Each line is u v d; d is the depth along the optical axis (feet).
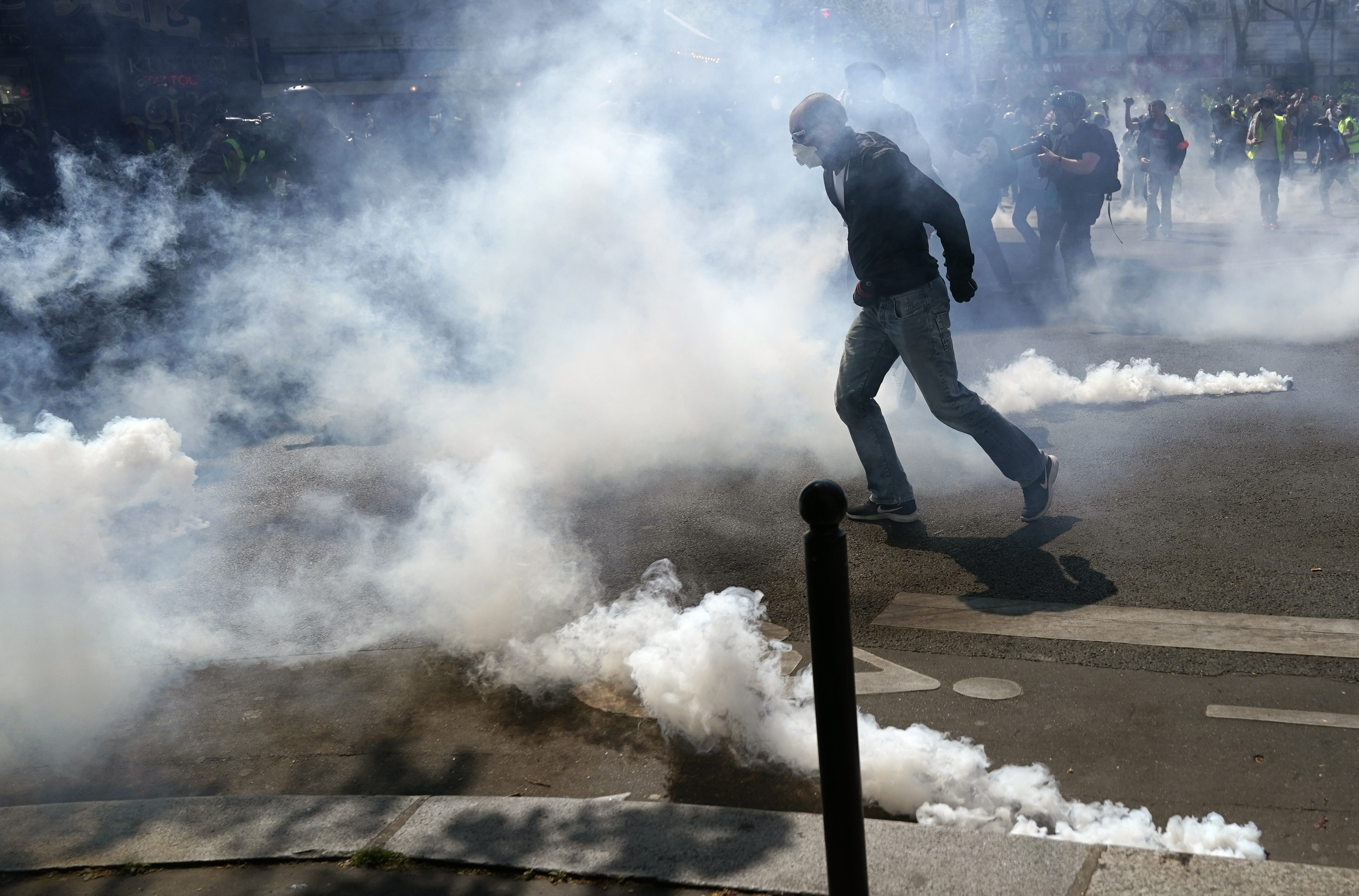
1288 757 10.28
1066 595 14.20
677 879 8.87
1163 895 8.16
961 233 15.28
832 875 7.29
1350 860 8.82
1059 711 11.40
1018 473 16.40
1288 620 13.04
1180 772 10.19
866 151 15.44
